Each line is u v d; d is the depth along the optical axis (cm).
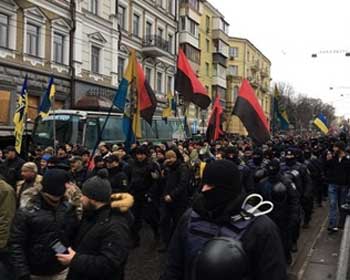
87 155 1043
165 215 822
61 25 2666
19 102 1338
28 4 2386
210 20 5694
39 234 414
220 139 1588
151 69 3875
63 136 1783
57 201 425
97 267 354
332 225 988
